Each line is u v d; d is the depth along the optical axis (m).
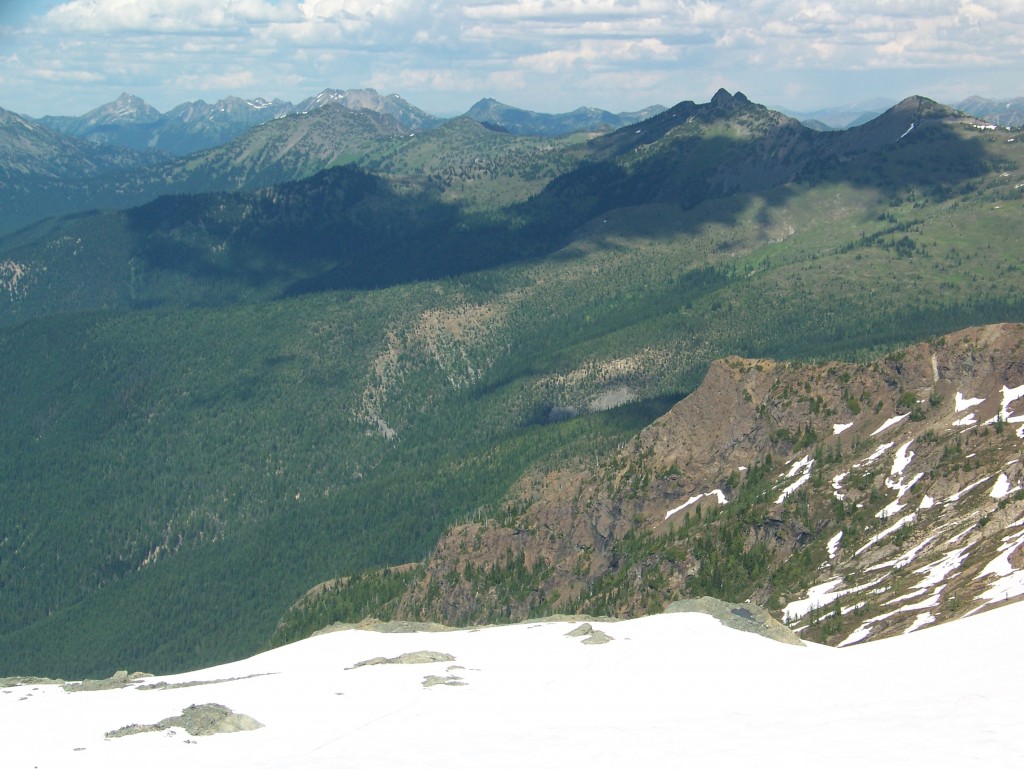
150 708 77.81
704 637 94.00
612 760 60.41
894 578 141.12
